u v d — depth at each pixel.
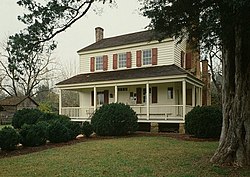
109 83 21.61
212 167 7.61
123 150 10.95
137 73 21.50
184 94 18.45
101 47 25.78
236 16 6.57
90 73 26.42
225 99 8.37
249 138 7.87
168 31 8.70
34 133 12.34
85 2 8.02
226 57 8.37
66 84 23.98
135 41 23.72
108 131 16.73
